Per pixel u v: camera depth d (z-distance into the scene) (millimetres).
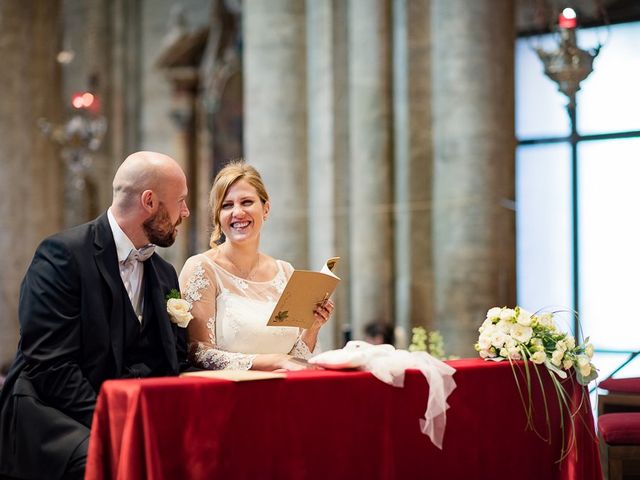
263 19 9711
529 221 10914
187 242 13359
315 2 9586
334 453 3824
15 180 12359
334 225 9477
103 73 13875
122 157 13883
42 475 3869
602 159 10578
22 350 4094
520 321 4328
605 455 4996
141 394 3473
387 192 9398
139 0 13938
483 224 9203
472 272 9203
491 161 9234
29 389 4004
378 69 9367
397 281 9430
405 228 9359
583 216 10648
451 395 4098
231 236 4680
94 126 12219
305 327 4230
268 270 4883
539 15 8703
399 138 9391
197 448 3555
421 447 4016
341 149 9531
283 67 9672
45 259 4094
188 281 4617
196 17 13461
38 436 3902
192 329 4551
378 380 3934
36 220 12547
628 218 10422
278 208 9664
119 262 4203
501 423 4230
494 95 9273
